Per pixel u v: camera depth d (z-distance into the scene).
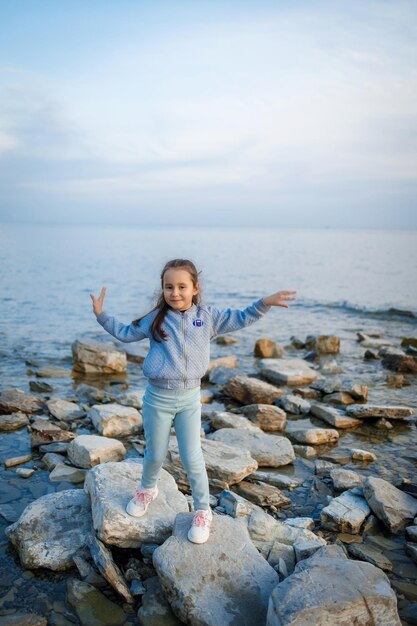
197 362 3.29
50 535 3.62
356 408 6.96
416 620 3.01
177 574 3.00
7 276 31.00
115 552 3.55
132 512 3.53
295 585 2.67
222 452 5.25
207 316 3.38
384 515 4.09
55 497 4.00
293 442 6.22
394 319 18.41
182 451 3.38
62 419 6.58
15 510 4.22
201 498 3.39
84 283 28.67
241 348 12.62
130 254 65.19
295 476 5.23
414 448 6.07
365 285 30.78
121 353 9.85
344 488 4.84
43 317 16.34
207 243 113.44
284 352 11.81
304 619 2.46
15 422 6.28
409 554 3.75
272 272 40.59
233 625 2.76
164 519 3.60
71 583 3.24
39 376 9.17
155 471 3.53
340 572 2.80
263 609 2.88
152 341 3.37
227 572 3.05
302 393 8.20
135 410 6.55
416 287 29.80
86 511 3.88
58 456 5.35
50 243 93.19
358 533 4.05
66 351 11.44
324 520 4.12
